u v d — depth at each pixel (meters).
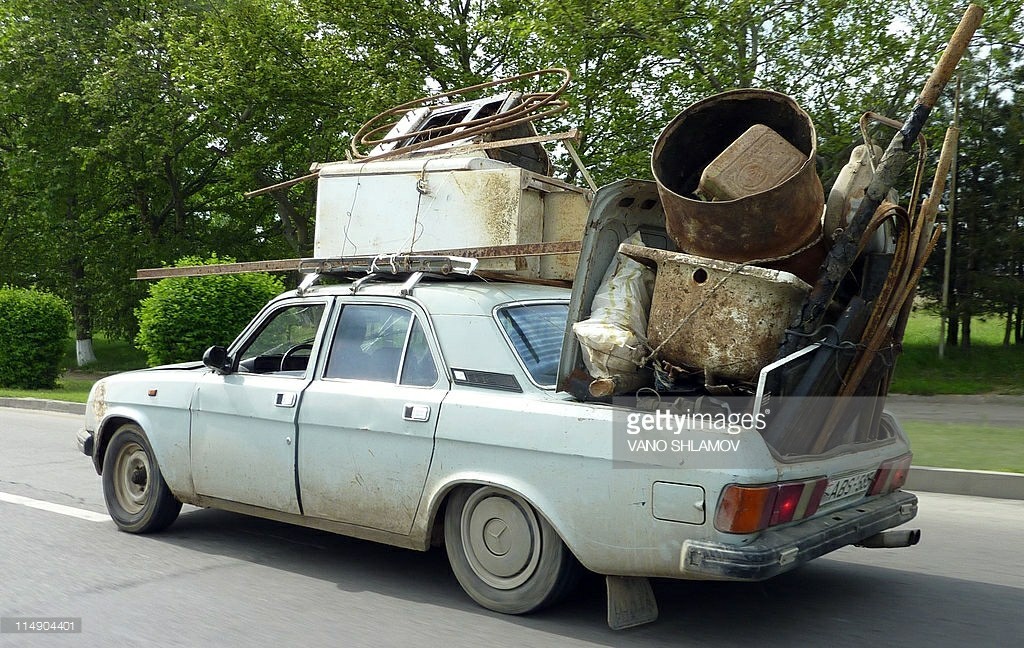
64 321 19.33
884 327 4.37
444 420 4.63
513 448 4.36
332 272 5.87
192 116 26.22
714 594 5.06
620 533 4.05
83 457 9.97
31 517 6.99
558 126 16.03
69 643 4.34
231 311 15.73
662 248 4.88
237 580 5.34
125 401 6.35
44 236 28.69
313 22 22.27
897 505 4.83
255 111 23.72
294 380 5.44
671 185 4.48
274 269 6.02
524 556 4.48
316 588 5.18
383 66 20.83
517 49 18.62
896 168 3.95
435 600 4.93
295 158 25.03
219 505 5.82
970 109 21.66
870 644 4.30
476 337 4.77
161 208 30.94
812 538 4.05
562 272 5.98
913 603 4.91
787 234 4.04
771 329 4.08
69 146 26.73
